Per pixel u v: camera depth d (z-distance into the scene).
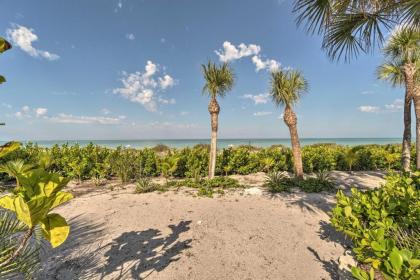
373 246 1.49
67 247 3.44
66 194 1.00
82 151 9.62
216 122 8.33
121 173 8.24
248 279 2.77
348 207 2.33
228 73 8.17
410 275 1.18
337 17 3.02
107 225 4.30
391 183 3.15
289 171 10.63
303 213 4.95
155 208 5.24
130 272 2.87
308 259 3.17
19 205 0.89
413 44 6.03
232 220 4.55
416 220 2.14
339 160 11.08
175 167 8.27
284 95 7.90
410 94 6.85
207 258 3.21
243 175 9.80
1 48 0.97
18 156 7.86
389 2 2.77
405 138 7.86
